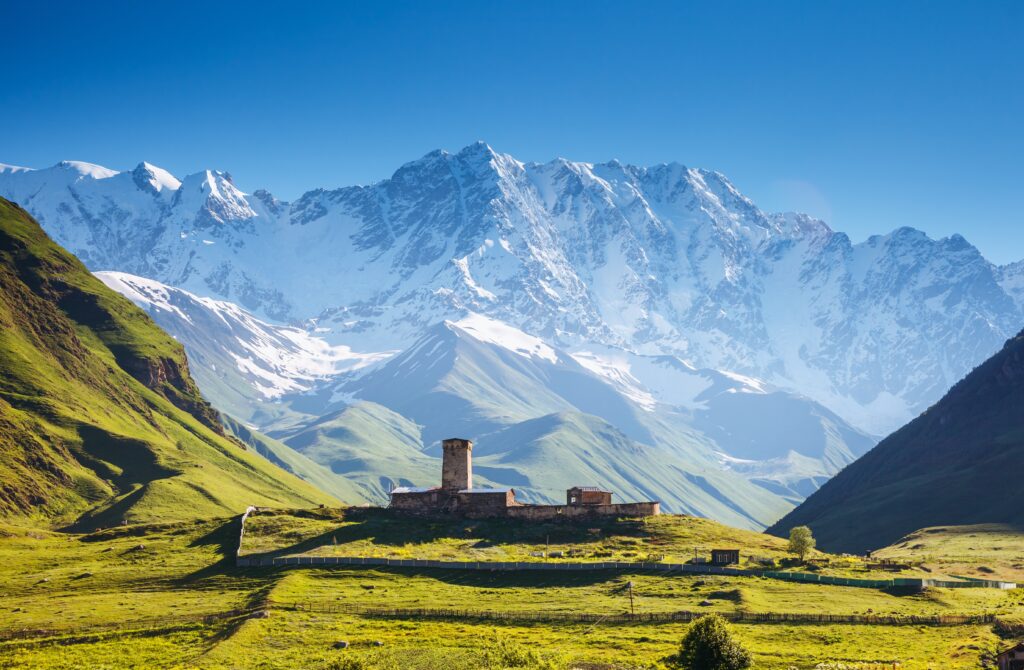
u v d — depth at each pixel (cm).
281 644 14975
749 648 14500
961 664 13512
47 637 15550
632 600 16712
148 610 16862
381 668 13800
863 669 13288
